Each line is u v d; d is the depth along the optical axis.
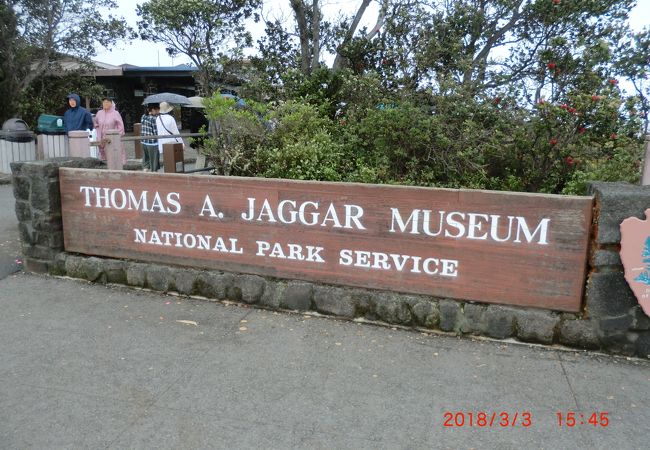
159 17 10.38
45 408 3.04
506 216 3.72
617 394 3.21
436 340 3.88
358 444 2.75
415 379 3.36
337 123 7.11
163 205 4.65
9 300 4.58
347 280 4.19
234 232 4.45
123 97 24.02
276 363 3.55
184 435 2.82
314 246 4.23
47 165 4.98
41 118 9.54
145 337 3.91
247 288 4.42
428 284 3.98
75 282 4.99
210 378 3.37
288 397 3.16
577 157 6.06
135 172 4.69
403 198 3.92
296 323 4.14
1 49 13.84
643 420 2.96
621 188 3.59
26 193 5.11
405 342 3.85
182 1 10.24
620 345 3.62
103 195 4.86
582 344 3.68
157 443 2.75
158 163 8.59
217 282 4.50
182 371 3.45
